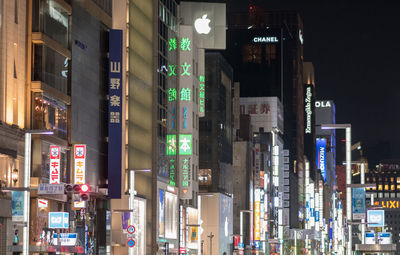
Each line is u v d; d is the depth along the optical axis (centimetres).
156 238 13600
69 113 10325
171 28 15200
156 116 13862
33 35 9362
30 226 9138
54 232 9719
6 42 8781
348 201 8581
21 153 9012
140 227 12900
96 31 11525
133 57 12825
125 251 12125
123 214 12138
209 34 17125
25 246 7419
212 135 18925
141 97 13212
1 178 8550
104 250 11538
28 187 7456
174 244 14950
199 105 16850
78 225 10362
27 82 9306
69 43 10412
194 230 16850
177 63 15700
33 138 9319
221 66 19500
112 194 11656
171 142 15038
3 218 8456
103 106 11831
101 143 11656
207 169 18788
